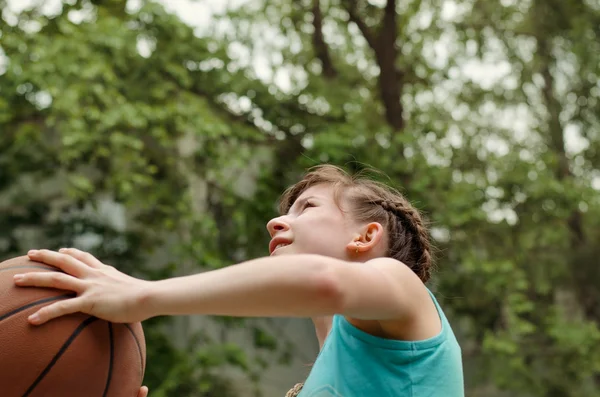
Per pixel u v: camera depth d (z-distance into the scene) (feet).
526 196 37.76
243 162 35.70
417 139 37.63
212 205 37.86
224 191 36.88
